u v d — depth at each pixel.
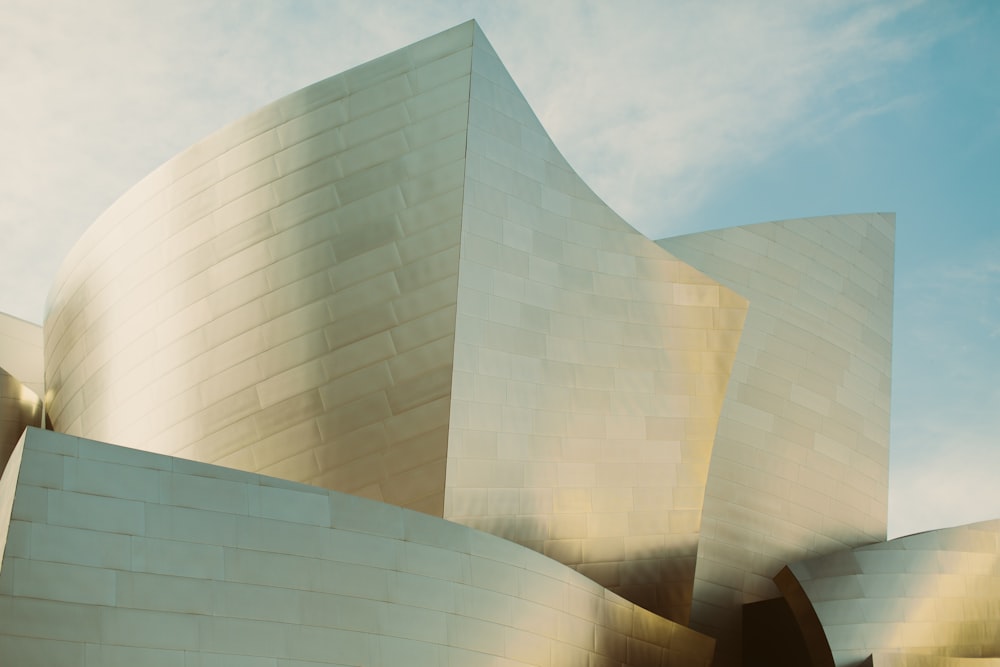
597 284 26.66
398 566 20.09
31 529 16.59
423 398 24.53
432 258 24.83
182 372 26.67
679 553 27.22
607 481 26.50
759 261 31.59
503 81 26.00
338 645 18.88
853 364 32.78
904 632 26.66
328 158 25.77
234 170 26.56
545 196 26.28
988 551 28.53
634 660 24.50
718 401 27.47
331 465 24.95
